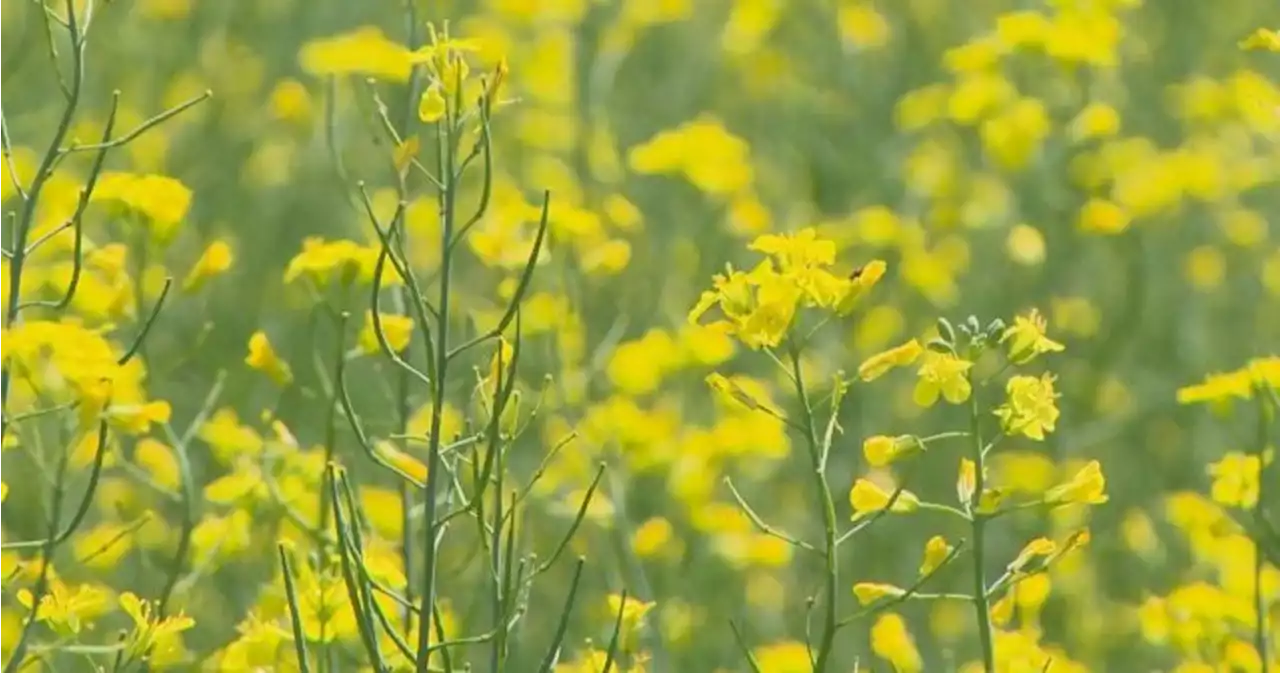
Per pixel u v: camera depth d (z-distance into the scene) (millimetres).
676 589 9211
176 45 15305
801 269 5809
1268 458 7070
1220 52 16328
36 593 6137
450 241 5664
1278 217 14078
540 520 9961
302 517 7520
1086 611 9703
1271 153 14062
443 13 14125
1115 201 12758
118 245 7801
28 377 6812
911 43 15742
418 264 11797
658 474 9609
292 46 16062
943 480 10625
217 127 14828
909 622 10000
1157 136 15219
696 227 12719
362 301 11000
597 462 9445
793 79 15414
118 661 6375
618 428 9484
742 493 10680
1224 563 8086
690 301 12086
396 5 16312
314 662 6914
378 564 6949
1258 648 6918
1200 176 12406
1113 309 12672
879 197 13977
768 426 9602
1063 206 12797
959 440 10930
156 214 7801
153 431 10250
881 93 15367
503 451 5711
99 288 7781
